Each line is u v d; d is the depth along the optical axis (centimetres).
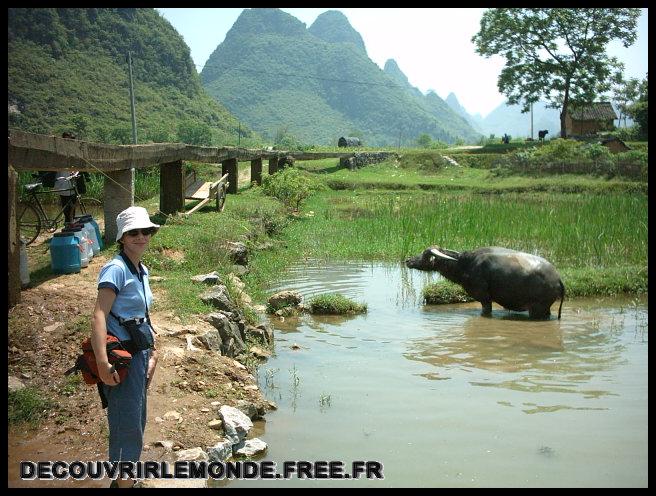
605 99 6231
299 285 1354
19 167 820
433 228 1922
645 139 5503
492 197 3158
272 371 812
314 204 2872
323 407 697
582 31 5597
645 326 1064
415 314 1146
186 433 580
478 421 659
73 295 848
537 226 1942
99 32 14650
